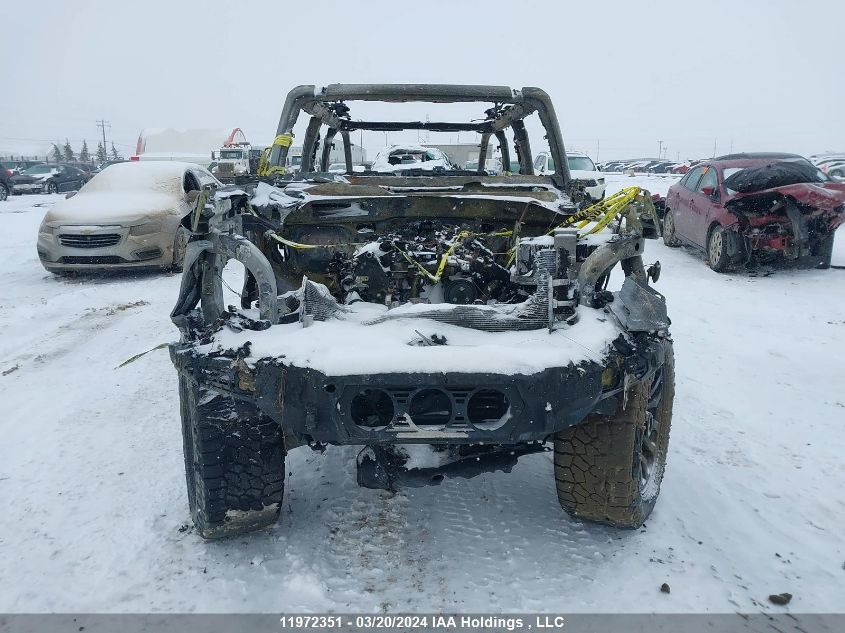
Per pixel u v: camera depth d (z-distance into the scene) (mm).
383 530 3350
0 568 3068
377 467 2988
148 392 5453
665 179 37781
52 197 31266
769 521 3447
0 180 29172
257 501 3018
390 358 2740
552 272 3195
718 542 3240
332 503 3613
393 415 2832
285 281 4016
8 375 5922
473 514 3500
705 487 3793
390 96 4824
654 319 3002
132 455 4250
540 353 2787
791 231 9867
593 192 16500
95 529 3385
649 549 3160
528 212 3988
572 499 3135
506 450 3055
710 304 8414
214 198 3188
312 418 2748
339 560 3100
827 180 10586
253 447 2965
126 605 2805
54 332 7426
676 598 2816
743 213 9969
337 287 3889
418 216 4070
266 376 2789
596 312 3131
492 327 3059
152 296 9320
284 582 2934
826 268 10477
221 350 2891
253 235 3826
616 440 2988
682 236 12023
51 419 4871
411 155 11469
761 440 4441
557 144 4848
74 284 10305
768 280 9852
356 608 2773
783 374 5762
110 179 11602
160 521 3453
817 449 4301
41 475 3982
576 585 2908
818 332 7086
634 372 2877
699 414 4879
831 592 2869
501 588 2889
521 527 3369
